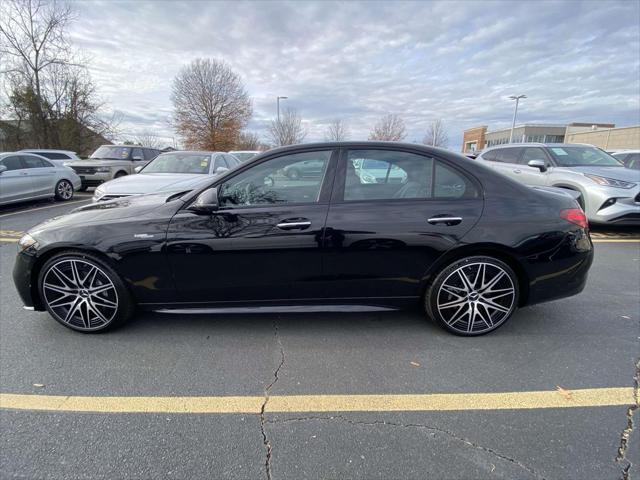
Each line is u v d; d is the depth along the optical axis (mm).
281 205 2760
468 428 1997
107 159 12477
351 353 2719
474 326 2934
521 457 1802
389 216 2738
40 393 2268
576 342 2867
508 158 8000
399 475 1704
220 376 2451
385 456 1812
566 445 1874
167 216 2770
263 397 2252
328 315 3305
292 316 3289
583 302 3598
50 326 3086
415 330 3045
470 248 2777
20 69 21766
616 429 1980
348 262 2779
